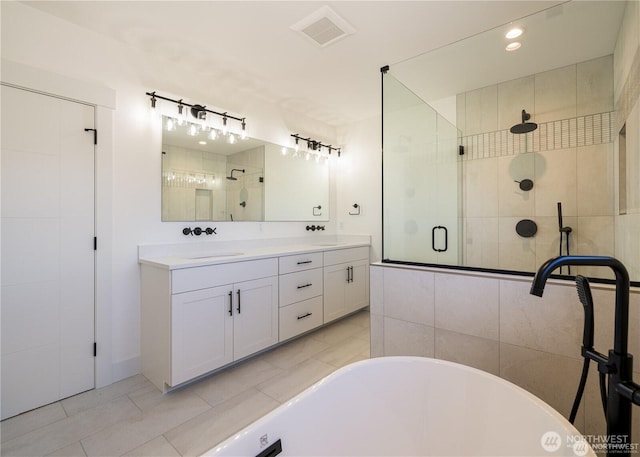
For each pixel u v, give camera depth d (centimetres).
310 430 110
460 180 246
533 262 217
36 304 171
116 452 139
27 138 167
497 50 202
